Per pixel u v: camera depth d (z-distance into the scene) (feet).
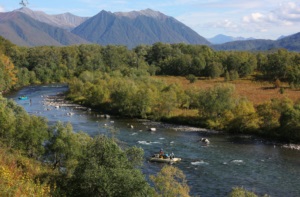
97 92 413.18
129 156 105.70
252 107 309.22
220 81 585.63
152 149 227.40
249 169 187.93
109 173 86.48
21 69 644.69
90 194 86.99
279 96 397.60
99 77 518.78
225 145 244.22
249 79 601.21
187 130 294.87
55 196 92.99
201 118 321.93
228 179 171.12
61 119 324.39
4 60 559.38
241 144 247.91
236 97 331.36
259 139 265.13
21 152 147.43
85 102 427.33
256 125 283.79
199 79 629.51
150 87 390.63
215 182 166.50
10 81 531.09
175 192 108.37
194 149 231.09
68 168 133.59
